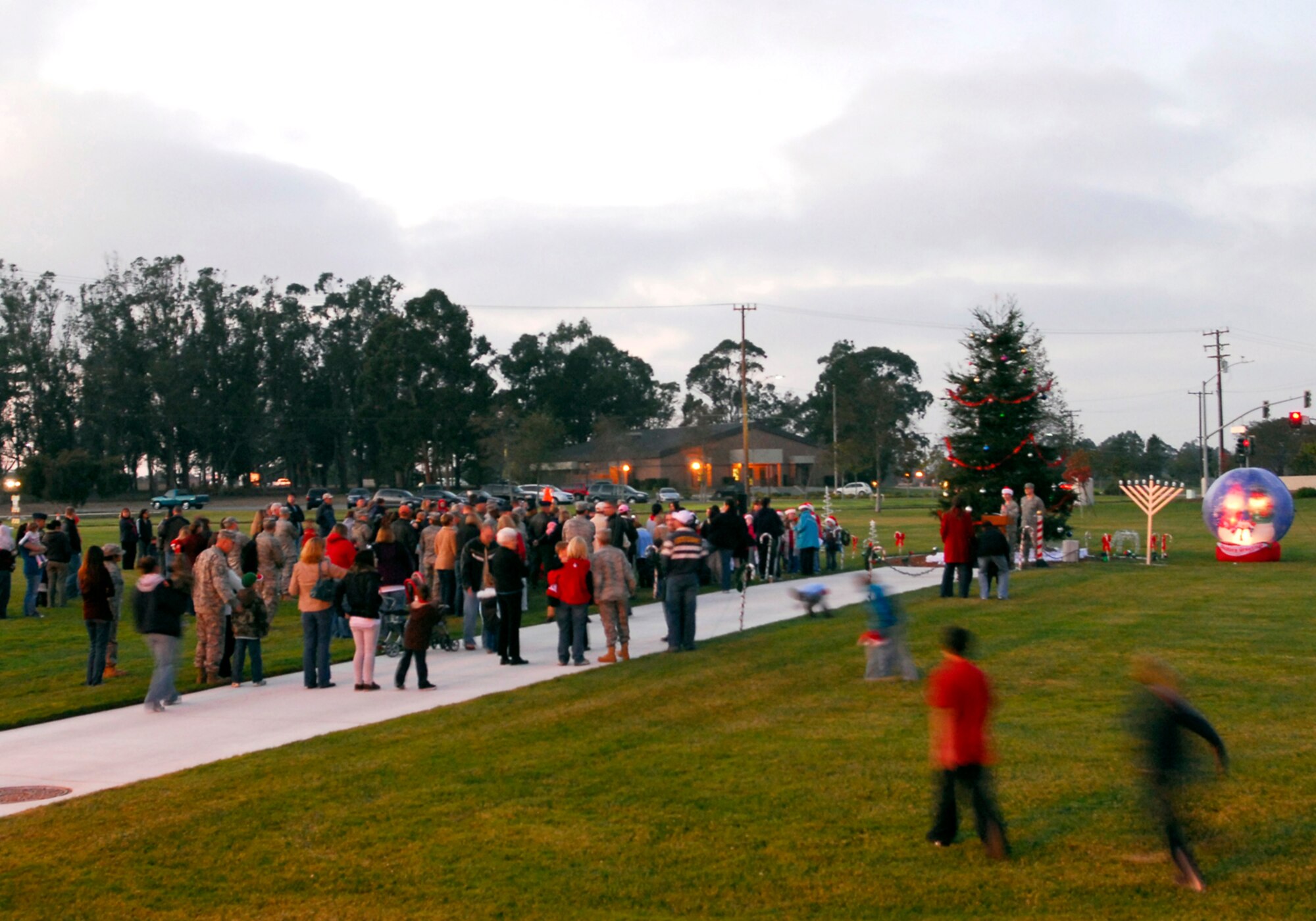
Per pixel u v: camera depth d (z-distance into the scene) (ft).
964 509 69.77
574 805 27.68
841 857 23.65
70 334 323.78
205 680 47.91
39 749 36.17
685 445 342.64
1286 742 31.55
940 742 23.99
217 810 28.22
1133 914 20.36
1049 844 23.97
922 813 26.18
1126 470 319.68
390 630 54.80
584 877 23.07
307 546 46.34
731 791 28.43
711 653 51.39
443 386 303.27
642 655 52.34
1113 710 36.22
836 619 62.13
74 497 266.57
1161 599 67.10
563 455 365.81
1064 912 20.54
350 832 26.30
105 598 47.11
